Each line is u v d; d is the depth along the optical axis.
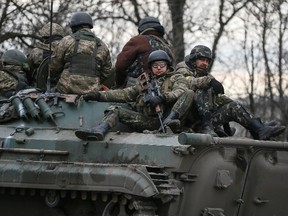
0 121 15.04
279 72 29.39
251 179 14.17
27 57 16.84
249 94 29.58
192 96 14.34
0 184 13.99
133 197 12.96
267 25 28.94
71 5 25.75
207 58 15.24
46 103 14.88
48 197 13.96
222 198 13.88
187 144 12.96
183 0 28.91
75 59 15.33
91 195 13.60
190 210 13.56
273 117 29.33
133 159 13.56
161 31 16.11
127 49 15.75
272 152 14.30
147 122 14.46
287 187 14.64
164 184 12.97
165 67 14.70
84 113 14.79
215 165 13.55
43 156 14.23
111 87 16.39
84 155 14.02
